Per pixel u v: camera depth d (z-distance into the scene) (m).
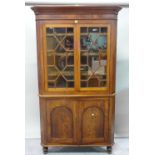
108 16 2.94
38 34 2.96
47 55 3.01
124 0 3.42
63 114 3.10
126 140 3.59
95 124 3.13
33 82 3.56
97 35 2.99
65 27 2.95
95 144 3.17
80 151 3.28
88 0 3.40
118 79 3.60
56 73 3.04
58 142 3.16
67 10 2.89
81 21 2.93
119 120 3.68
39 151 3.27
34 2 3.38
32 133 3.66
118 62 3.57
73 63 3.02
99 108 3.10
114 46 3.01
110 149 3.20
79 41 2.97
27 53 3.49
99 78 3.07
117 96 3.63
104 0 3.41
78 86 3.05
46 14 2.91
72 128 3.13
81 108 3.08
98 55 3.03
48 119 3.11
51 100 3.07
